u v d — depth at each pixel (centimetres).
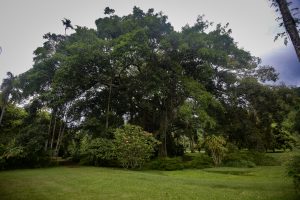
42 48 2534
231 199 761
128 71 2673
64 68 2156
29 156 1877
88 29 2544
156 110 2694
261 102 2838
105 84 2603
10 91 3047
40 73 2416
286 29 766
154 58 2409
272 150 3241
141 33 2130
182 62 2570
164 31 2458
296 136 1100
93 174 1394
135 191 891
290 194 800
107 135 2200
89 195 824
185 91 2481
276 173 1452
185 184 1048
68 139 2902
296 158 780
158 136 2575
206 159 2119
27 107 2800
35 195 823
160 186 990
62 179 1188
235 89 2905
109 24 2564
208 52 2280
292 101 2698
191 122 2666
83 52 2156
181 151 3042
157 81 2288
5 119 3111
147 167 1875
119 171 1583
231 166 1959
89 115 2769
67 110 2747
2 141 2208
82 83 2438
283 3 775
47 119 2783
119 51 2116
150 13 2556
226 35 2670
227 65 2766
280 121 2864
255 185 1003
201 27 2580
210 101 2352
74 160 2423
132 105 2723
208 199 765
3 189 930
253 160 2081
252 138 2722
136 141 1794
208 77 2645
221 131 2667
